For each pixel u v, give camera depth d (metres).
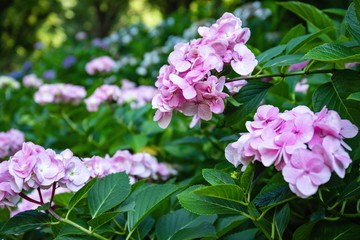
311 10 0.89
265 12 2.47
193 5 4.38
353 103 0.65
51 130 1.50
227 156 0.58
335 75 0.68
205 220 0.68
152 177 0.93
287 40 0.88
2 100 2.11
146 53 2.75
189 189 0.62
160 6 5.39
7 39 7.67
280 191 0.60
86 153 1.15
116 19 6.87
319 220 0.65
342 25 0.88
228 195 0.58
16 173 0.58
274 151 0.51
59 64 3.31
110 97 1.32
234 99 0.72
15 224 0.61
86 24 8.21
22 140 1.22
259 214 0.64
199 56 0.62
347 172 0.62
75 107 1.47
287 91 0.92
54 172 0.60
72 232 0.63
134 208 0.67
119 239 0.70
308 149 0.52
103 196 0.64
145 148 1.26
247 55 0.65
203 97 0.62
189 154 1.12
